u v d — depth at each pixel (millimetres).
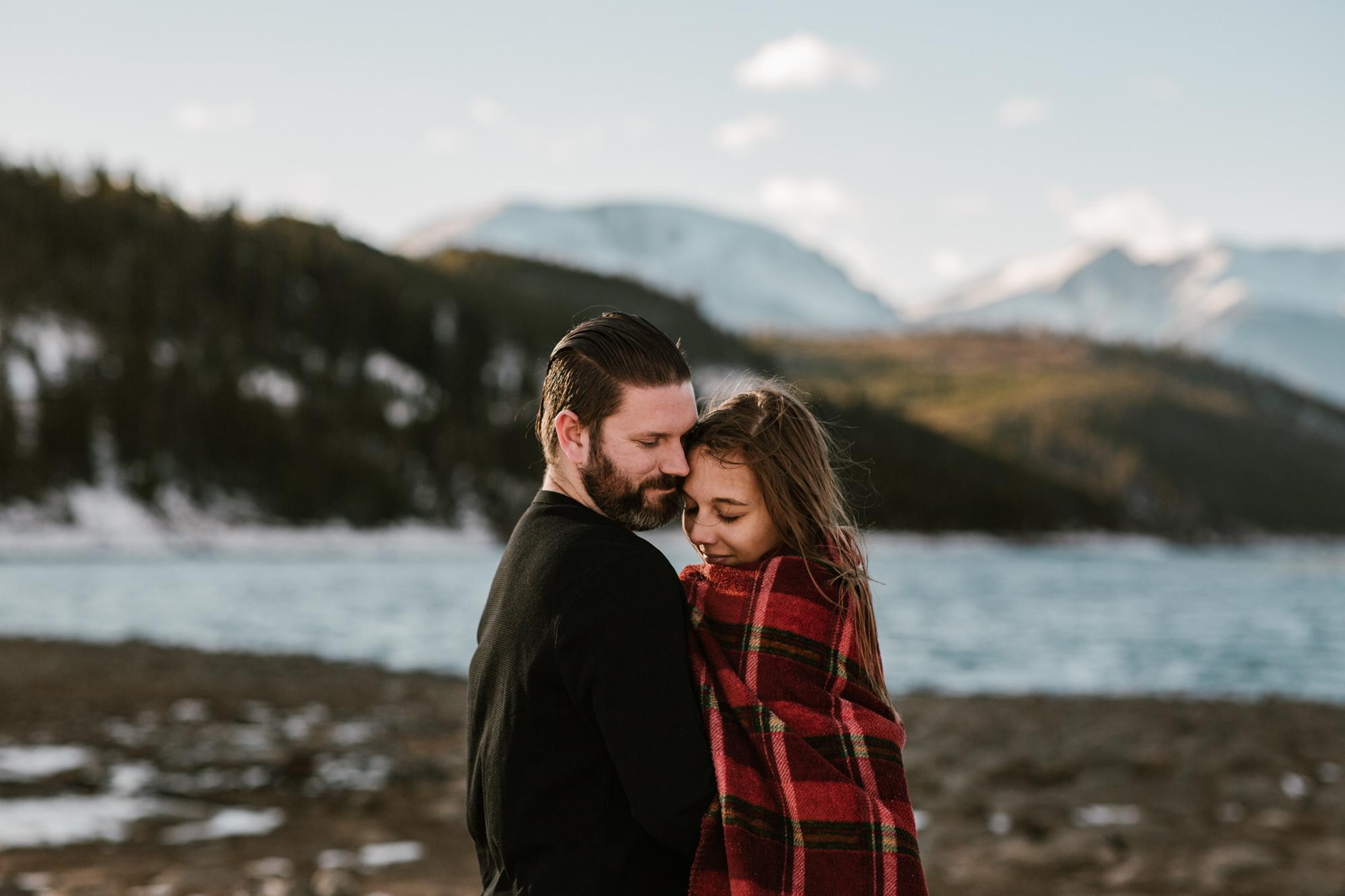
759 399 2322
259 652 20078
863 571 2258
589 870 1977
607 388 2127
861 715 2049
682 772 1938
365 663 18609
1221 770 9484
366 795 8242
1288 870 6246
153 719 11805
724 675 2061
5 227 135625
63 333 114938
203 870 6160
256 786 8555
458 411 130500
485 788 2104
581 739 2010
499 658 2102
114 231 145250
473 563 79188
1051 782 8953
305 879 6020
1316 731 12164
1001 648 27078
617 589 1999
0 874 6098
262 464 103188
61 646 19922
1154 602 48719
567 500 2203
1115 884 6043
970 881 6207
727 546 2303
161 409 100438
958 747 10531
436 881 6082
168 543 89438
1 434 90688
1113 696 16172
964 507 147500
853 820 1940
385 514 103312
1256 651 27953
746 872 1897
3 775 8664
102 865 6332
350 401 119812
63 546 84375
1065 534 158500
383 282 153500
